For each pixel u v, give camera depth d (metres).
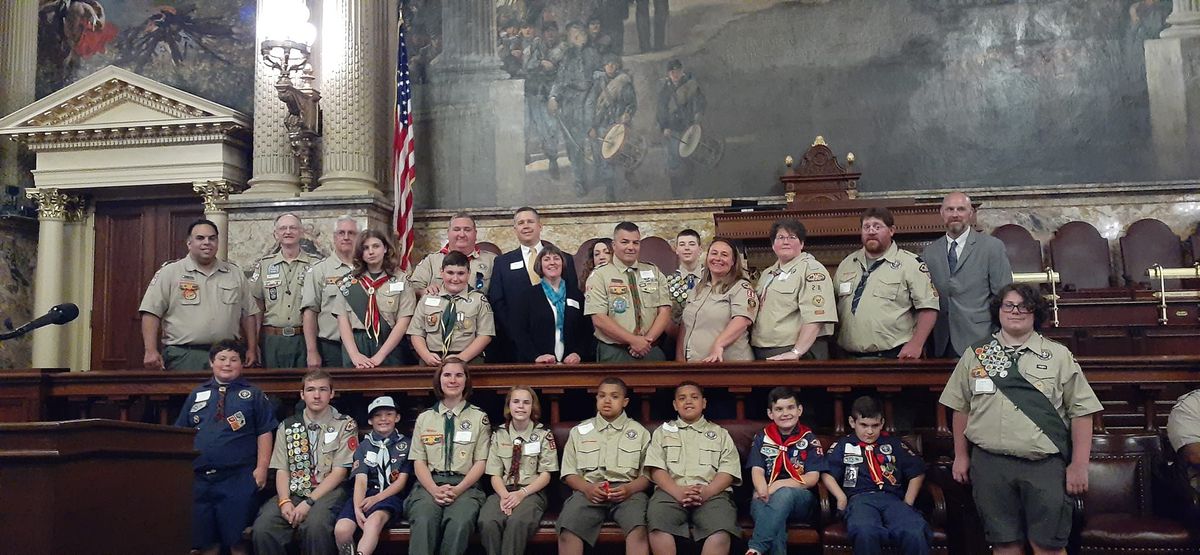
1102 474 4.32
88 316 9.84
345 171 8.85
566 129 9.41
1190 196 8.41
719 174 9.16
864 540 3.93
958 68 8.95
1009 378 3.91
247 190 9.12
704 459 4.38
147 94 9.36
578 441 4.53
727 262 5.02
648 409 4.79
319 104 9.05
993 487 3.91
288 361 6.06
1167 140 8.53
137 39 10.10
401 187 8.58
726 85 9.25
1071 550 3.93
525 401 4.59
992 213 8.72
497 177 9.45
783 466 4.30
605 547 4.59
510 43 9.59
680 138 9.25
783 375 4.62
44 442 2.42
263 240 8.60
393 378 4.93
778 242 5.07
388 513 4.51
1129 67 8.68
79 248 9.90
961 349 4.89
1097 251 8.27
